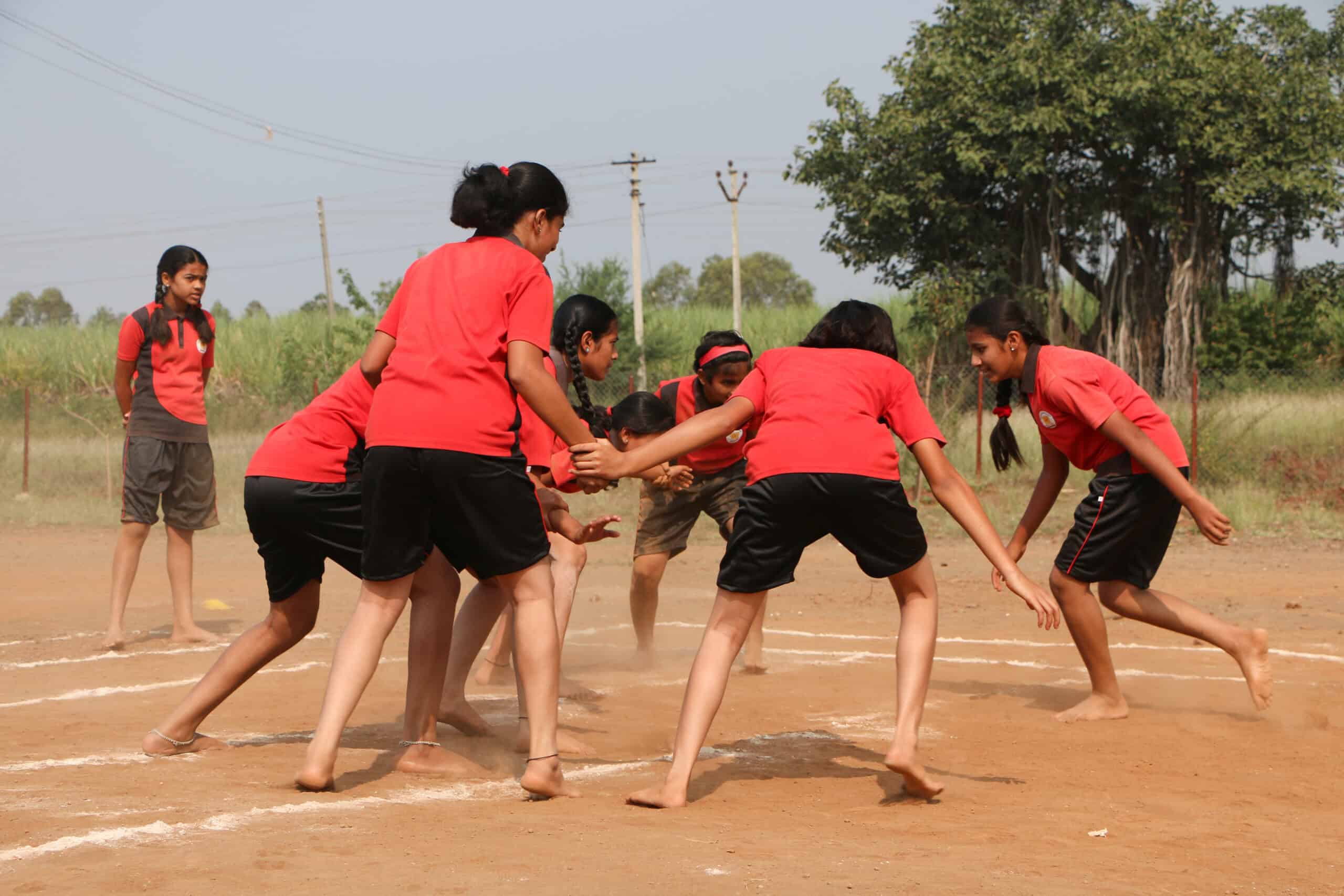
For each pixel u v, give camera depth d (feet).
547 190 12.60
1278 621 26.23
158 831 9.98
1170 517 16.55
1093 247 86.63
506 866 9.01
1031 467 52.37
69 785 11.92
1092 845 10.27
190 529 23.61
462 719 15.11
